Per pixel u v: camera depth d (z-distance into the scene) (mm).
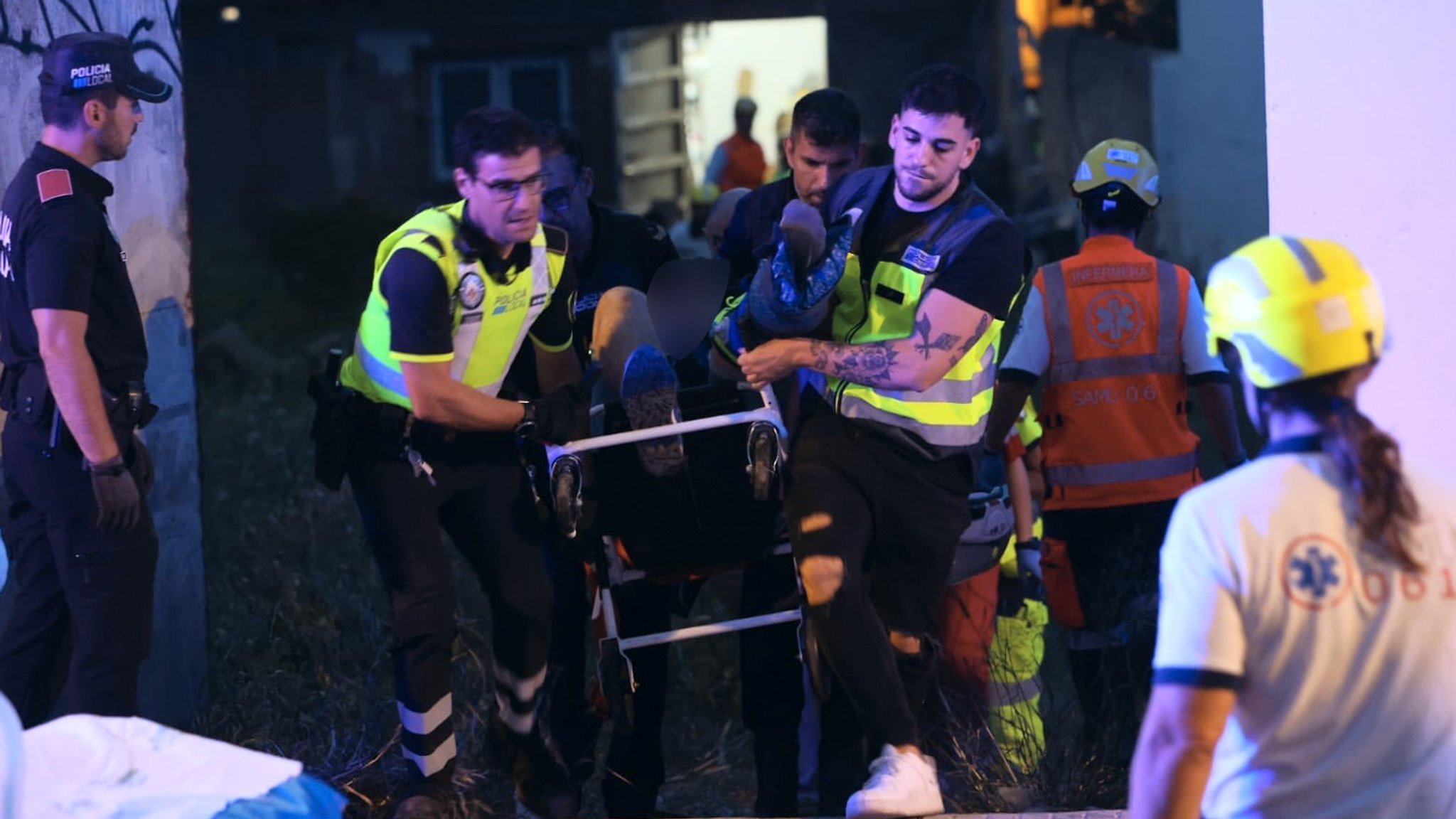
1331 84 11984
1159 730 6625
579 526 11875
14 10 13000
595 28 59188
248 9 57719
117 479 11414
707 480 11883
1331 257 6766
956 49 58938
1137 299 13570
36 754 7305
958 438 11859
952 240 11469
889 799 10836
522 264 11094
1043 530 14609
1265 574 6465
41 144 11492
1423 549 6438
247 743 14523
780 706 13109
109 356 11656
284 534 22062
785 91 84375
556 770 12242
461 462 11438
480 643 17500
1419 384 11953
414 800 11234
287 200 58594
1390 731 6414
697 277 13023
